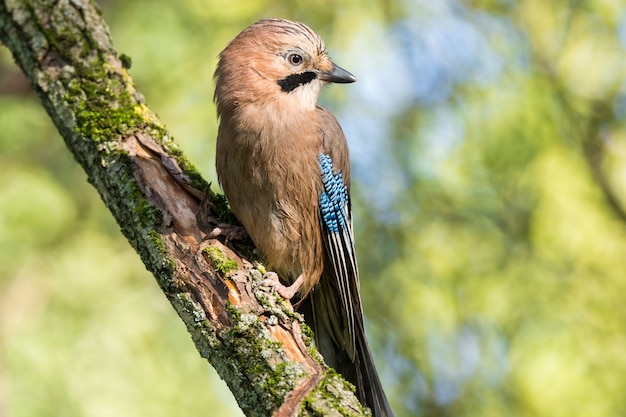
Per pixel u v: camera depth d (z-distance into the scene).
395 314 12.05
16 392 10.83
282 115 7.26
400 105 12.26
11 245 11.94
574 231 12.13
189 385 11.41
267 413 5.61
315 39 7.60
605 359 11.74
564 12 12.71
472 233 12.15
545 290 11.98
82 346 11.43
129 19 12.00
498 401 11.64
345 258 7.66
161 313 12.02
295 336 5.98
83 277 12.17
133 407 11.02
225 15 12.04
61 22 7.05
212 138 11.60
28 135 12.77
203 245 6.27
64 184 12.91
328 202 7.52
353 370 7.46
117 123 6.80
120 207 6.59
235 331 5.89
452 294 11.95
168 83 11.83
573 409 11.40
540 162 11.87
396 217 12.21
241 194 7.25
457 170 11.90
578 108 12.71
